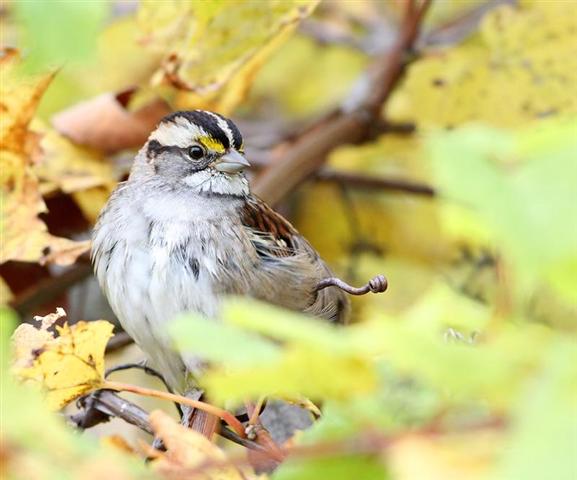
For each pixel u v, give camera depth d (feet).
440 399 8.86
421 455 8.22
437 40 10.86
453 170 8.46
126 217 10.41
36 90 10.43
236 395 8.73
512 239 8.18
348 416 9.12
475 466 8.11
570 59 10.65
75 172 10.53
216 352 8.80
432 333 8.84
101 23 9.99
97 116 10.55
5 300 10.49
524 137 8.51
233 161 10.45
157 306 10.38
